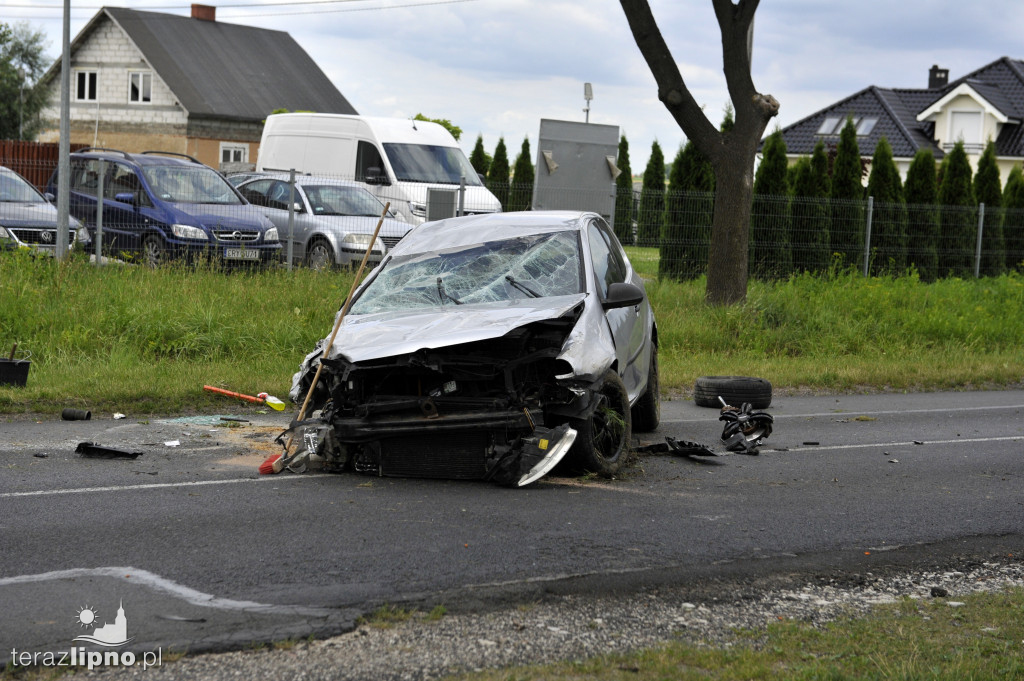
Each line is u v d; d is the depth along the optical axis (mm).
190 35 50281
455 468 6812
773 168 22562
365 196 20188
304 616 4410
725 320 16062
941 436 9617
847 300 17375
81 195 18375
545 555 5379
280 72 51906
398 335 6832
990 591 5121
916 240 23672
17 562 5055
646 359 8789
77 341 11758
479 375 6672
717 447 8727
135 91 48125
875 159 24266
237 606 4512
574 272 7652
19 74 45781
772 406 11430
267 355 12062
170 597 4605
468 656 4062
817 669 3941
